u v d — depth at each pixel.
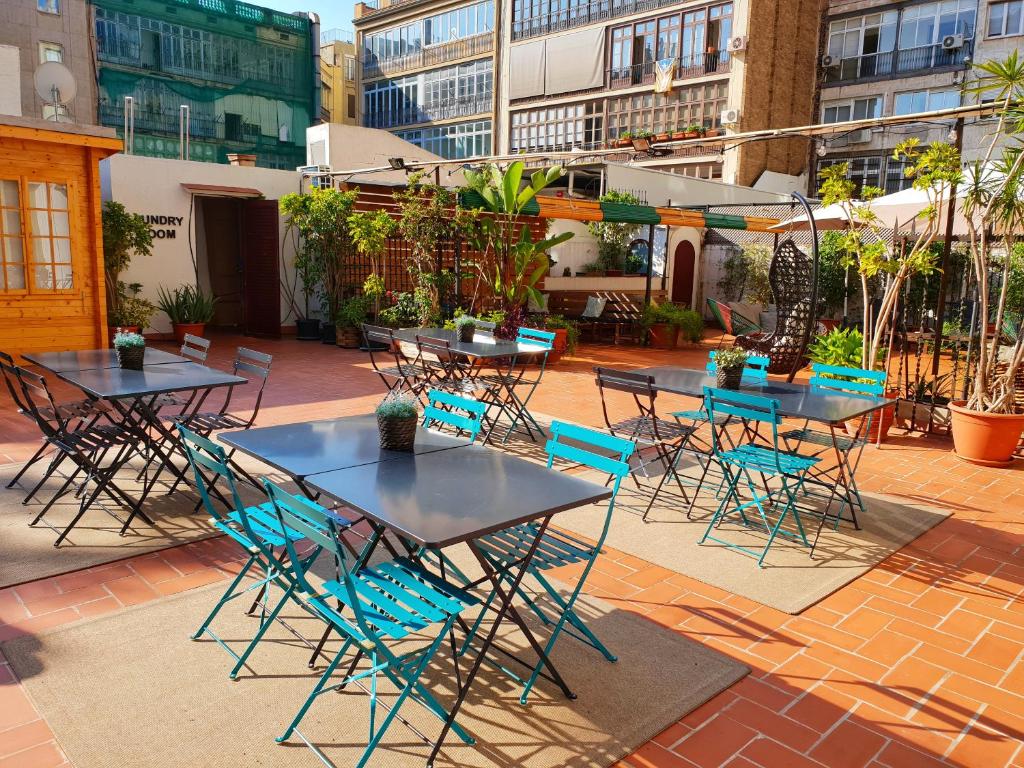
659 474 6.45
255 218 15.09
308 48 37.03
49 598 3.86
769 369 9.72
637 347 15.54
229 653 3.38
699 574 4.45
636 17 28.34
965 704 3.21
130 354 5.51
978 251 8.19
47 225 10.14
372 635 2.62
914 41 25.17
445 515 2.81
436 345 7.41
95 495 4.66
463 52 35.75
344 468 3.38
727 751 2.85
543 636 3.66
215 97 34.34
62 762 2.64
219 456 3.23
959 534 5.26
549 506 2.95
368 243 13.23
